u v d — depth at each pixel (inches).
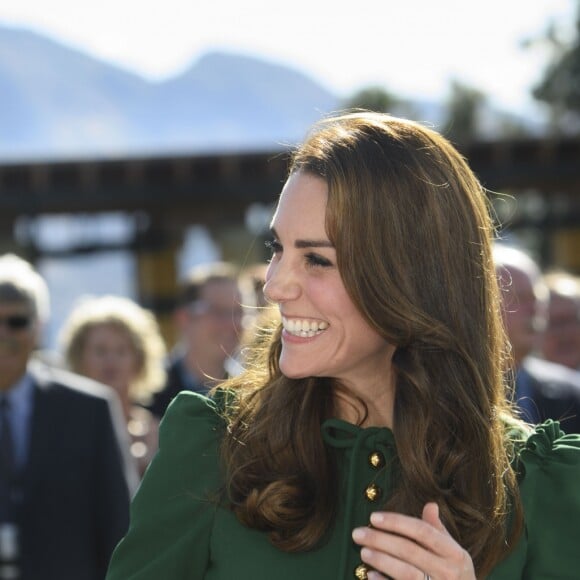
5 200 1672.0
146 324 726.5
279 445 287.4
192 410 301.0
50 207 1689.2
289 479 282.2
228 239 1780.3
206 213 1722.4
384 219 273.0
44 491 566.9
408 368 281.7
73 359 713.0
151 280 1739.7
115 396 706.2
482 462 285.6
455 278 283.1
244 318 722.8
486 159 1724.9
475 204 290.8
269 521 278.1
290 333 281.3
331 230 271.3
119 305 722.8
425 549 257.1
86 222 1771.7
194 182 1700.3
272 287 277.1
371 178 273.0
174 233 1745.8
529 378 628.4
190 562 287.7
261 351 308.2
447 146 288.8
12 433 573.3
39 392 581.0
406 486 281.0
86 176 1675.7
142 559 289.7
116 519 569.9
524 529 293.3
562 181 1733.5
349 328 277.3
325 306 274.7
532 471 301.6
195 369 725.9
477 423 284.5
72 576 560.1
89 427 578.2
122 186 1690.5
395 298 274.5
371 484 286.4
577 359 823.7
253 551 281.6
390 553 257.3
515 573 288.7
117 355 707.4
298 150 283.6
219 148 1865.2
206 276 732.0
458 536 279.7
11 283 577.3
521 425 312.8
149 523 290.0
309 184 275.6
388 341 281.9
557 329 820.6
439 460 284.2
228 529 285.0
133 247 1743.4
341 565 276.2
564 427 614.2
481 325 290.0
